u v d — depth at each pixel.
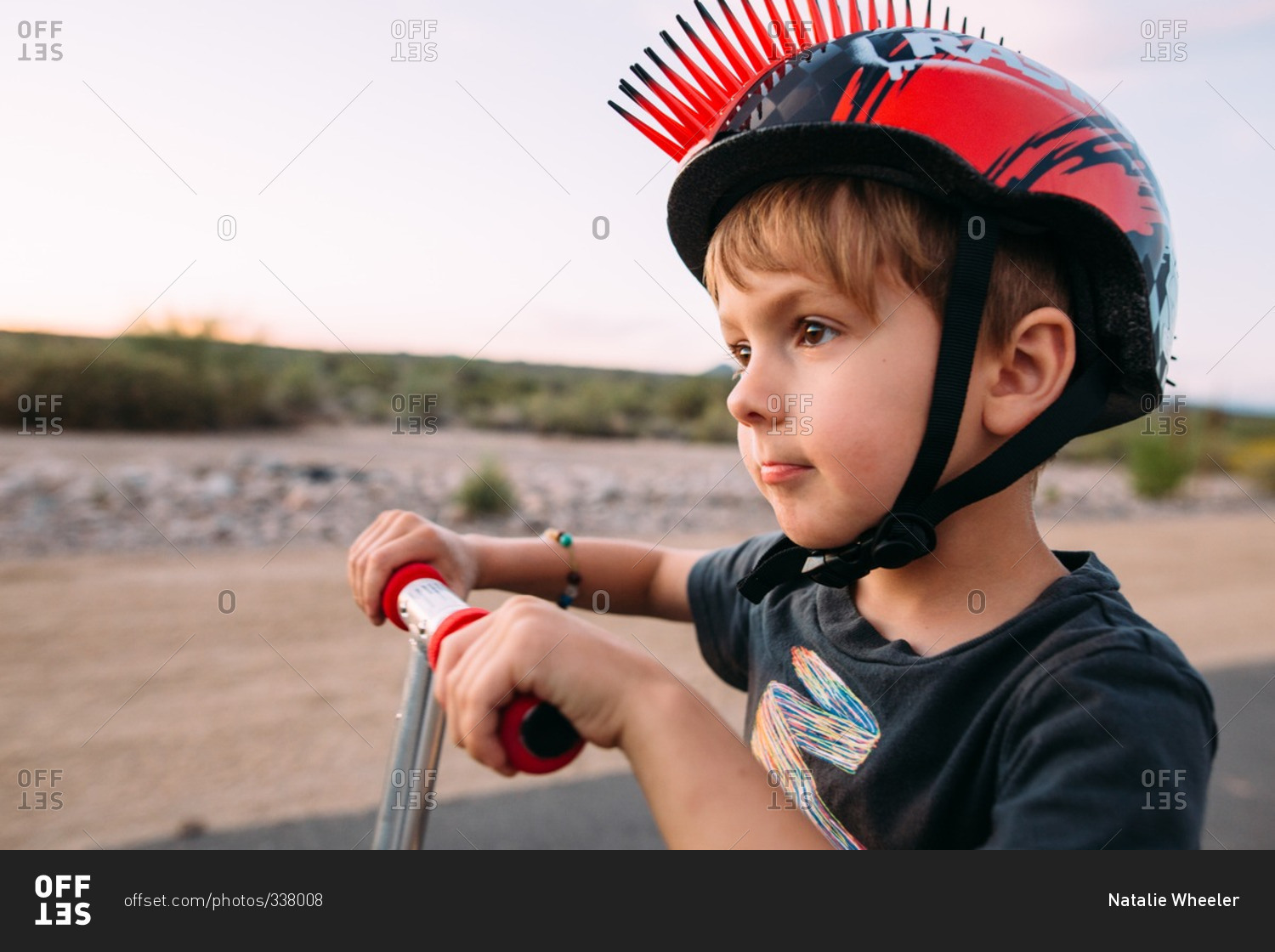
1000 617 1.03
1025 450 1.02
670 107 1.22
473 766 3.29
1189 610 5.89
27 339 12.35
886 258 1.00
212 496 8.22
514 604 0.78
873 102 1.03
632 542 1.54
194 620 4.76
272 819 2.71
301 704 3.69
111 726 3.41
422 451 11.84
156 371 12.33
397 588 1.16
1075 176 1.02
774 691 1.20
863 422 0.99
